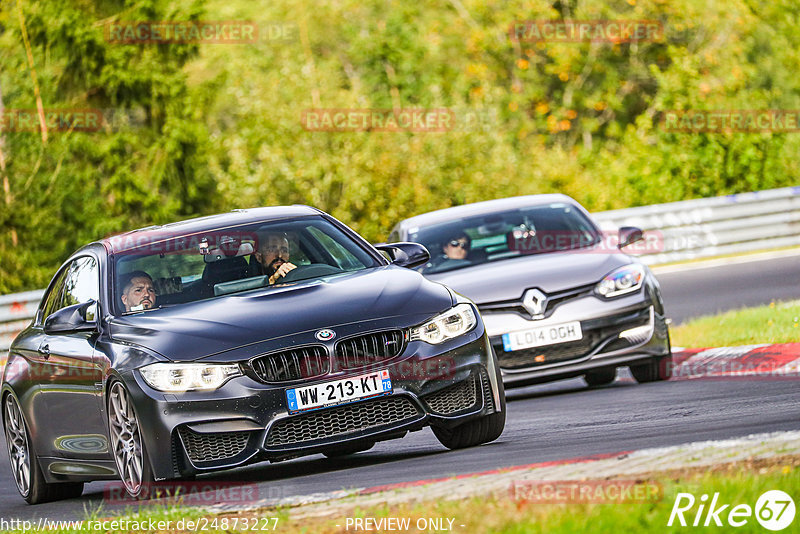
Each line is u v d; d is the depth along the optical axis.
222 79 118.56
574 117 134.50
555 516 16.72
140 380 25.11
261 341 24.94
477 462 24.02
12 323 69.25
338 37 135.88
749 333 42.47
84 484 34.97
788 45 133.88
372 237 101.94
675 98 109.00
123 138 114.38
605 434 26.55
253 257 28.88
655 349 38.06
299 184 103.06
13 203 109.00
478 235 42.12
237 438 24.61
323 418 24.73
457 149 103.38
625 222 78.69
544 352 37.47
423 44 134.88
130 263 29.19
